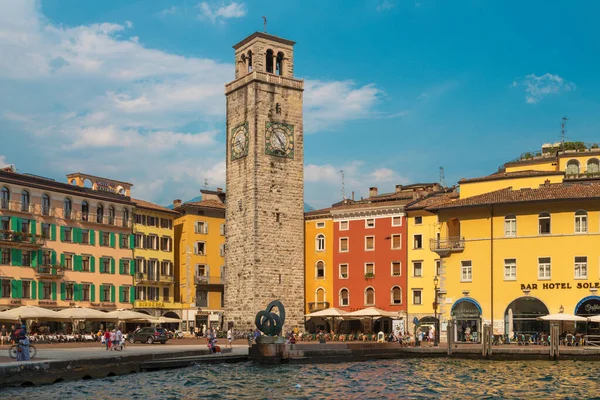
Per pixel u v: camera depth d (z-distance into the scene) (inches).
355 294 4532.5
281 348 2760.8
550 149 4714.6
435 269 4271.7
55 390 1919.3
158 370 2474.2
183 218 4911.4
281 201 4308.6
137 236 4608.8
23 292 3954.2
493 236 3442.4
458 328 3494.1
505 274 3403.1
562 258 3312.0
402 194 4751.5
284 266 4288.9
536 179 4013.3
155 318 3954.2
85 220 4308.6
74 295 4200.3
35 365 1969.7
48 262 4087.1
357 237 4564.5
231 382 2197.3
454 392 2036.2
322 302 4635.8
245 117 4320.9
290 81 4382.4
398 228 4426.7
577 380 2258.9
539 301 3348.9
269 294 4224.9
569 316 3078.2
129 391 1972.2
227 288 4377.5
